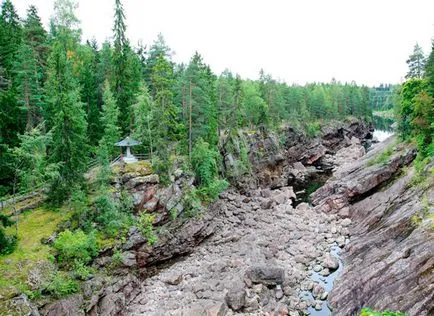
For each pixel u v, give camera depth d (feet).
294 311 89.97
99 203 105.70
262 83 290.15
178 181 132.46
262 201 168.86
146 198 119.65
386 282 83.61
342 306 87.97
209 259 117.80
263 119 249.34
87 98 143.64
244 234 136.15
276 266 109.09
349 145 345.10
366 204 145.38
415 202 114.32
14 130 113.91
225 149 186.50
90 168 126.62
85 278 89.04
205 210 139.03
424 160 132.46
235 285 93.71
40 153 98.53
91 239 94.68
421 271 78.38
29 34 146.82
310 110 346.13
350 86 458.91
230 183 180.86
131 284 100.68
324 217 152.46
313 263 114.11
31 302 74.54
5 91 122.62
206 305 87.61
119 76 150.61
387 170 153.38
